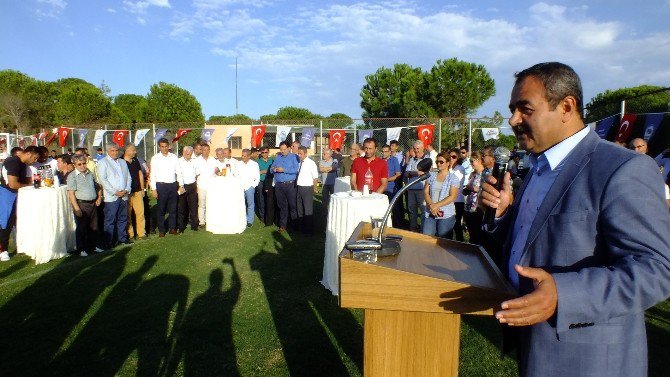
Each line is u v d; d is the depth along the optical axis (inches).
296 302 180.2
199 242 295.0
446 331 59.2
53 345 140.6
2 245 245.1
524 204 59.2
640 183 44.0
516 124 56.0
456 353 59.4
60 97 1476.4
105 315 165.5
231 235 319.6
